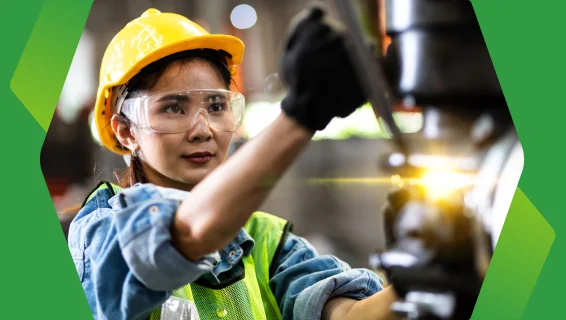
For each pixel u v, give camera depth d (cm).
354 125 195
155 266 104
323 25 93
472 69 151
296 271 160
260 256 160
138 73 148
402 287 139
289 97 94
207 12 197
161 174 149
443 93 148
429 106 149
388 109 133
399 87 148
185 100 144
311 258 164
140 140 147
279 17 193
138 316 116
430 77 148
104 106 157
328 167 204
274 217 169
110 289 117
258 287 152
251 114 191
